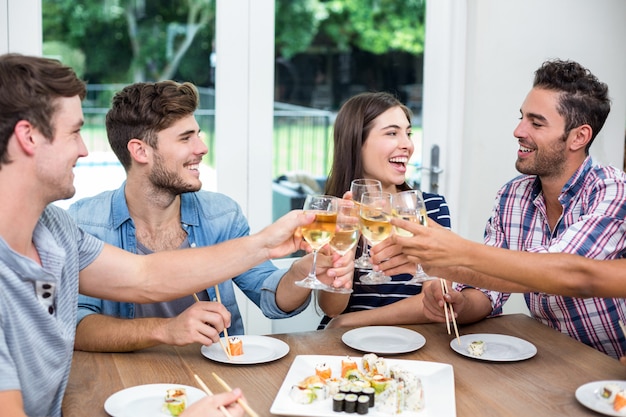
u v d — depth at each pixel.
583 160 2.17
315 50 3.23
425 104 3.44
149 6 2.98
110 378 1.61
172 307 2.14
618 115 3.63
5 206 1.36
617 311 2.13
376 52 3.34
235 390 1.33
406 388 1.45
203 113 3.09
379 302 2.36
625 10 3.54
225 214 2.25
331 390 1.50
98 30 2.93
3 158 1.34
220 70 3.07
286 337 1.91
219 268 1.74
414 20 3.37
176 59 3.04
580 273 1.67
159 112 2.02
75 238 1.61
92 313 1.89
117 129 2.07
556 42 3.45
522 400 1.51
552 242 2.10
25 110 1.32
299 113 3.24
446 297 1.90
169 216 2.17
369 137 2.39
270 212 3.23
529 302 2.26
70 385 1.58
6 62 1.33
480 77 3.34
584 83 2.09
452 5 3.37
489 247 1.67
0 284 1.34
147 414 1.42
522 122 2.20
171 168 2.05
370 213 1.70
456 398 1.52
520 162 2.20
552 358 1.76
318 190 3.33
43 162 1.36
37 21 2.82
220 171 3.13
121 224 2.11
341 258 1.91
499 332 1.97
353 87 3.33
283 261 3.24
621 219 1.99
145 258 1.74
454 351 1.81
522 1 3.36
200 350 1.79
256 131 3.16
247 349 1.80
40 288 1.42
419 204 1.75
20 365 1.39
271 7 3.11
